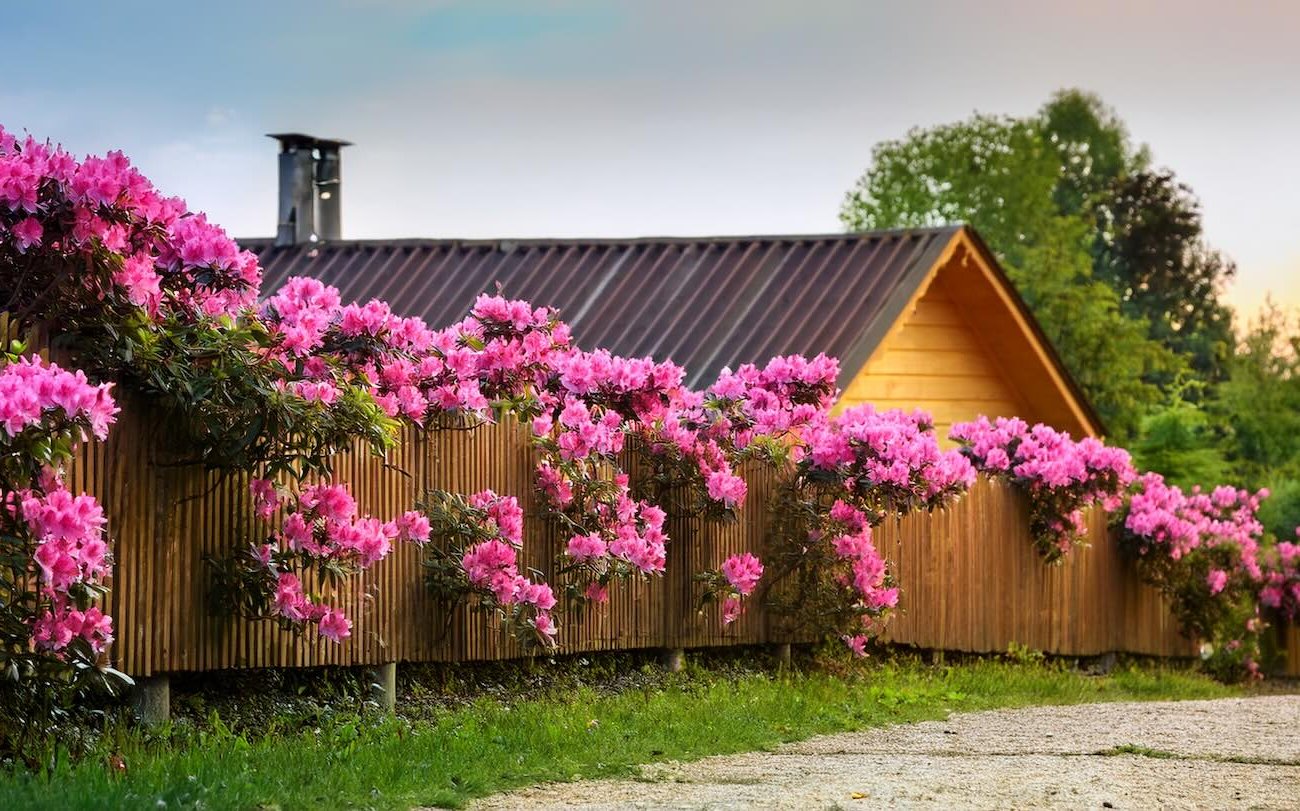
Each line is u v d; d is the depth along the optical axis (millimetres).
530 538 12047
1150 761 9453
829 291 19594
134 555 9203
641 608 13023
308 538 9711
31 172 8430
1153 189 67750
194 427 9383
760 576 14086
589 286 20969
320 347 9922
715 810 7566
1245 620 21141
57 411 7500
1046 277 43750
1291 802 8086
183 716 9781
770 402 14086
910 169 61625
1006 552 17297
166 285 9273
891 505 14609
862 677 13953
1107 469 17547
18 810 6719
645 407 12875
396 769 8258
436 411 11172
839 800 7883
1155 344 43344
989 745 10164
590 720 10273
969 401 22141
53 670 8008
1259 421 47562
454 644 11422
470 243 22328
